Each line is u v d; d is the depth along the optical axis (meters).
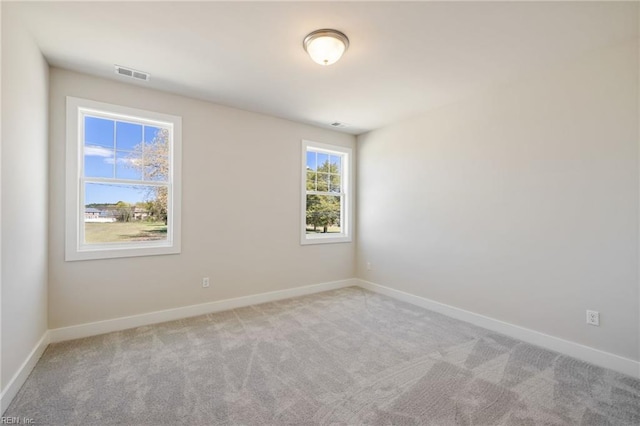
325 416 1.69
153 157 3.14
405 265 3.96
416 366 2.24
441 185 3.52
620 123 2.21
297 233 4.14
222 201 3.51
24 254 2.00
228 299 3.55
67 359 2.29
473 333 2.89
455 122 3.37
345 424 1.63
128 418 1.66
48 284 2.57
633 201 2.16
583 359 2.37
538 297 2.66
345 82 2.88
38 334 2.30
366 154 4.61
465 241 3.26
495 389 1.96
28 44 2.04
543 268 2.63
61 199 2.62
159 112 3.09
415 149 3.85
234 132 3.59
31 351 2.13
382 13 1.88
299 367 2.21
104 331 2.81
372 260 4.48
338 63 2.52
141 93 2.99
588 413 1.73
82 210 2.79
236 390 1.92
